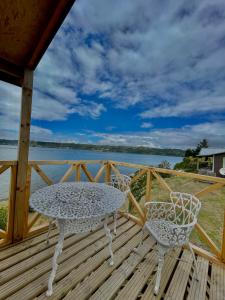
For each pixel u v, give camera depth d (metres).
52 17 1.78
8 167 2.00
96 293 1.50
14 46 1.88
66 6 1.75
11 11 1.66
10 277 1.58
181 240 1.55
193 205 1.85
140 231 2.56
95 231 2.48
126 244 2.22
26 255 1.89
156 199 4.61
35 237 2.23
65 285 1.55
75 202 1.67
